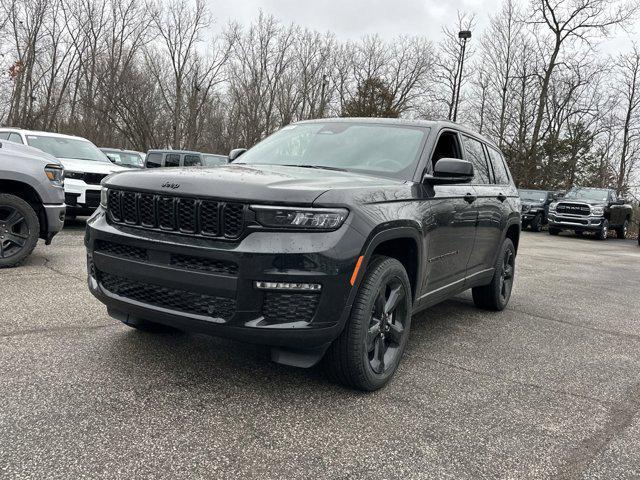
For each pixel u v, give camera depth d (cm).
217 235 278
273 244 270
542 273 947
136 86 3797
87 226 337
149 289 301
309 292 275
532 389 352
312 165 393
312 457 244
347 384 321
